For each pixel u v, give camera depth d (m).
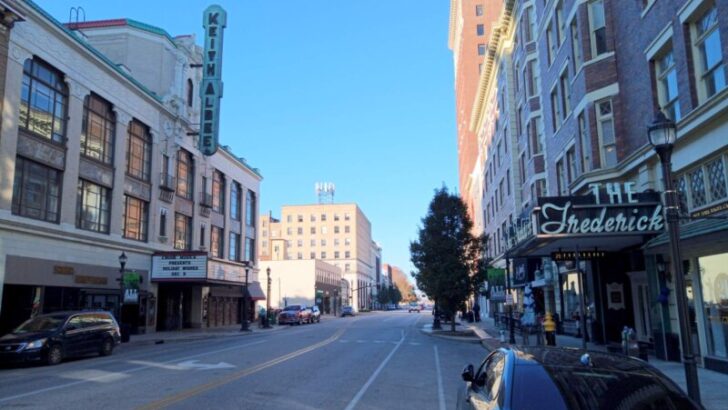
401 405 10.21
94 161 30.44
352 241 148.88
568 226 16.02
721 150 13.13
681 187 15.29
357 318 71.19
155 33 39.41
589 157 20.38
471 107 83.81
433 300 36.62
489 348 23.33
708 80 13.88
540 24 28.31
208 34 38.19
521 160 37.75
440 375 14.58
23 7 24.30
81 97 29.17
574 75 22.05
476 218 71.50
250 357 19.06
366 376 14.20
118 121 32.91
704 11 13.92
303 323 54.47
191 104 43.47
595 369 4.88
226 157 50.38
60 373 15.16
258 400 10.45
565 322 28.22
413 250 36.22
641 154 17.09
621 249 19.80
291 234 151.38
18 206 24.53
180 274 36.47
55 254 26.89
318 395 11.14
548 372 4.79
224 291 49.22
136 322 34.75
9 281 23.72
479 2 84.69
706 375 13.05
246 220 55.84
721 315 13.59
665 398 4.54
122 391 11.50
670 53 16.02
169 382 12.82
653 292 16.56
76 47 28.48
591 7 20.73
